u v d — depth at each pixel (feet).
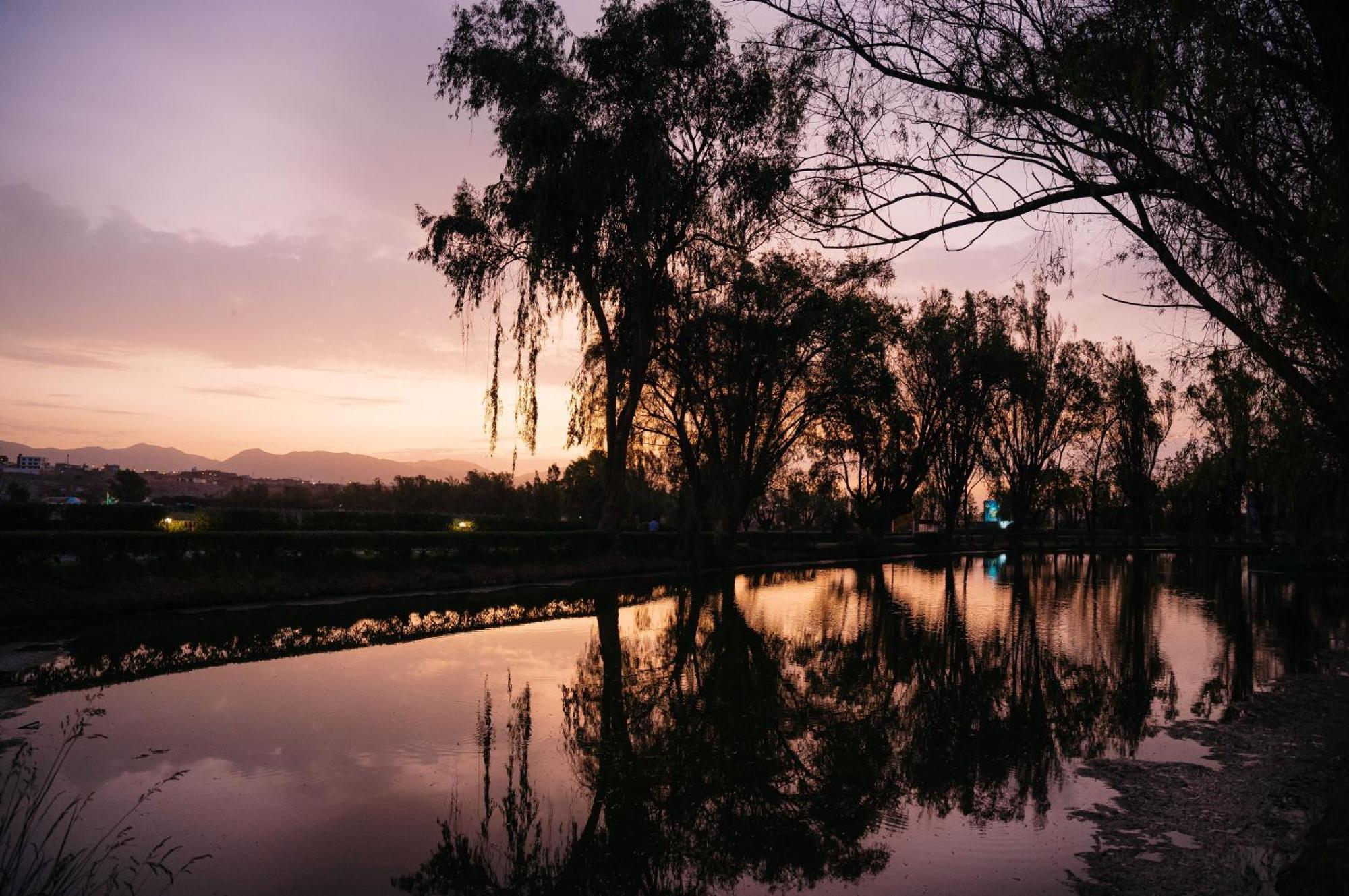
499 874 15.90
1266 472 22.33
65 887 13.89
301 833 17.52
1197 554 160.66
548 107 75.56
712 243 84.79
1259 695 32.09
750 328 96.94
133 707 27.43
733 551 112.47
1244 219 15.44
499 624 50.14
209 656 36.70
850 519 185.26
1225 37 14.90
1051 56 16.88
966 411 154.92
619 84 80.79
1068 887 14.87
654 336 92.32
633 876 16.02
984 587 87.20
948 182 17.25
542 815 19.13
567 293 86.48
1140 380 148.87
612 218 79.71
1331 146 15.24
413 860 16.30
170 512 75.05
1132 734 26.30
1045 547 192.85
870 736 26.43
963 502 203.62
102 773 20.68
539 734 25.88
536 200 76.23
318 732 25.18
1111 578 100.07
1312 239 15.03
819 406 113.29
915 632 50.90
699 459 112.78
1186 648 44.93
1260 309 17.47
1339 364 17.51
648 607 61.77
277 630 44.27
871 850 17.15
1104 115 16.79
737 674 36.45
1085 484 202.69
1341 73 13.85
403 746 24.16
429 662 36.91
